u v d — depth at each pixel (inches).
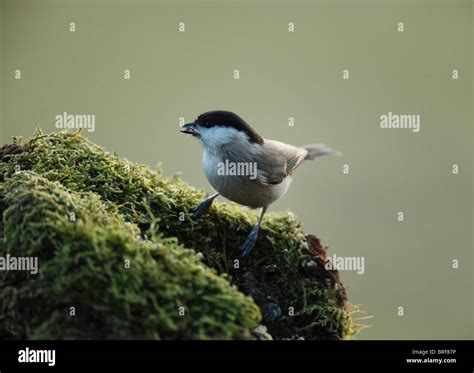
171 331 149.6
